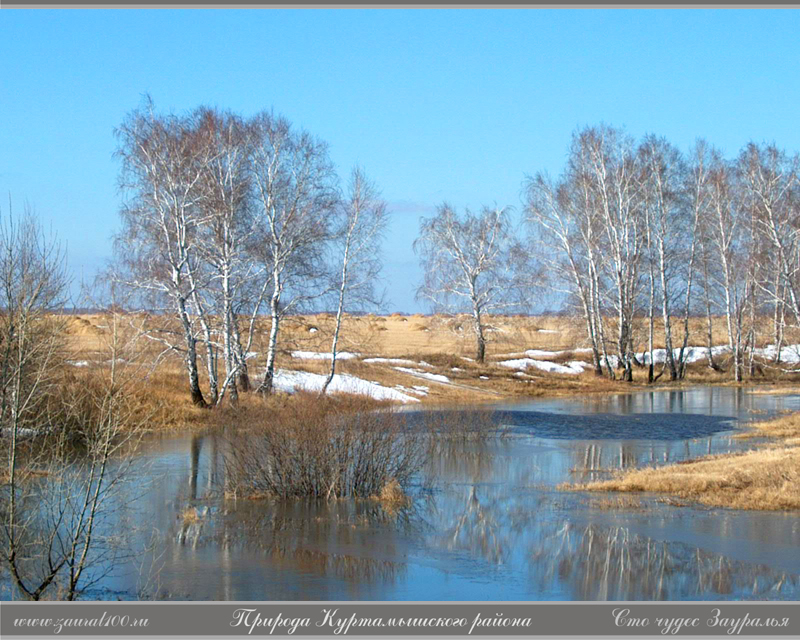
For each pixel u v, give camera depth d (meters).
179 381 34.12
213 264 31.16
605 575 11.62
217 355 33.62
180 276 30.22
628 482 18.23
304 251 33.56
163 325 31.16
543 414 35.72
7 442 12.60
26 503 12.48
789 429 28.44
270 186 32.66
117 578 11.52
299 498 17.19
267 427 18.08
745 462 20.08
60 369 21.12
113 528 13.78
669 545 13.19
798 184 45.88
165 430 26.88
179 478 19.47
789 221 44.03
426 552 12.97
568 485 18.66
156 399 29.11
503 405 40.22
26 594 10.17
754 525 14.41
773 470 18.52
